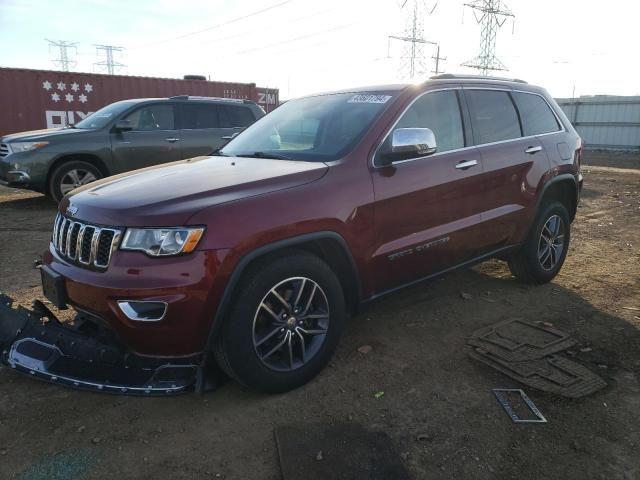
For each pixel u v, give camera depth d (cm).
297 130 386
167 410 294
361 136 341
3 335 311
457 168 382
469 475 242
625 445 262
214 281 262
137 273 258
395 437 268
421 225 361
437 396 306
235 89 1655
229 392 310
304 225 292
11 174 842
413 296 465
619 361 346
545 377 322
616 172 1599
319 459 250
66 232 302
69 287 282
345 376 328
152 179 318
